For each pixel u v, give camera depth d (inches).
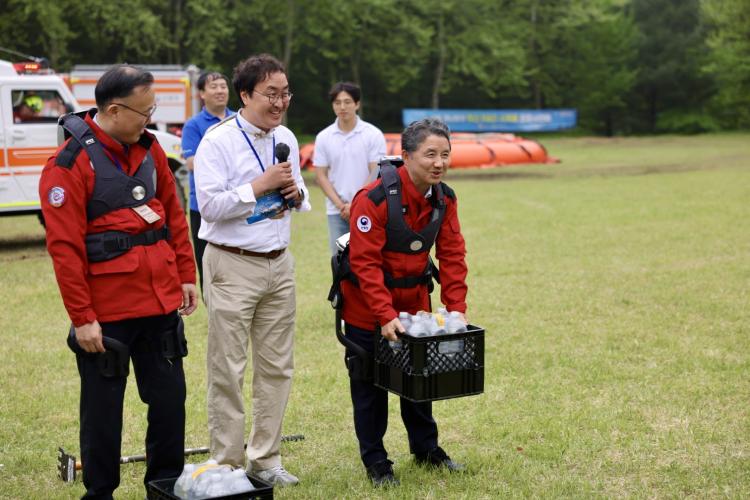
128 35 1284.4
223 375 153.4
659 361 234.5
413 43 1745.8
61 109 470.0
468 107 2158.0
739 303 301.1
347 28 1626.5
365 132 252.2
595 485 154.9
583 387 212.8
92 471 132.9
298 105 1966.0
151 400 137.2
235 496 114.3
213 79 245.4
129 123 127.0
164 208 139.2
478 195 699.4
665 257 398.0
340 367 234.1
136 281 130.5
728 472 159.6
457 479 157.6
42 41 1259.8
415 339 139.0
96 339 126.4
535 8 1991.9
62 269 124.5
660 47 2206.0
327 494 152.7
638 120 2225.6
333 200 252.2
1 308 313.6
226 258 152.7
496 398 205.0
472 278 354.9
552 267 378.0
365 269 147.2
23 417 197.6
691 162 1063.6
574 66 2133.4
